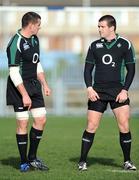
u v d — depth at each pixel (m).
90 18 75.81
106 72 26.36
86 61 26.73
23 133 26.73
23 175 25.78
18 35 26.12
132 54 26.44
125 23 75.75
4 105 69.88
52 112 71.19
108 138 43.84
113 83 26.41
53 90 71.12
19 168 27.92
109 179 24.73
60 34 79.56
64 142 41.62
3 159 31.75
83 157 27.17
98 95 26.47
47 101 71.06
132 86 70.62
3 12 73.94
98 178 24.95
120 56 26.39
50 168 28.16
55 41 79.69
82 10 74.69
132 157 32.62
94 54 26.56
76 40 79.25
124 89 26.20
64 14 79.56
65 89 71.19
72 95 71.12
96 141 41.50
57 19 79.81
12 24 73.94
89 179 24.72
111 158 32.28
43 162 29.55
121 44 26.38
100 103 26.59
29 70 26.36
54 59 71.31
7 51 26.17
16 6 79.88
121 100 26.05
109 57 26.30
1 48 71.31
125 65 26.59
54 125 57.06
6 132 49.84
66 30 79.44
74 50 77.69
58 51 72.19
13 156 33.16
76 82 71.06
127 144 27.05
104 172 26.66
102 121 61.12
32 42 26.34
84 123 59.09
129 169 27.20
